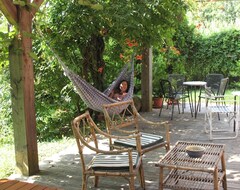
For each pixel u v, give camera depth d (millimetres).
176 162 2443
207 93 5203
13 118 3225
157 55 7328
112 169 2480
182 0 5160
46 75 5543
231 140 4430
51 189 2076
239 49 8695
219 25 9672
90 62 5660
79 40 5301
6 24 3383
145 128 5160
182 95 6102
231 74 8891
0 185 2127
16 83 3139
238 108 5789
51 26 4793
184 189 2412
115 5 4605
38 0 3145
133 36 5133
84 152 3988
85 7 4543
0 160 3895
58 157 3826
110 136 2807
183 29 8852
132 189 2455
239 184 2934
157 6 4922
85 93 4184
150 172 3299
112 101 4387
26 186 2115
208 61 9047
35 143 3307
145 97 6484
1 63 3318
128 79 5141
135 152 2793
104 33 5336
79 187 2971
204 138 4547
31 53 2957
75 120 2547
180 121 5645
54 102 5941
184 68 9125
